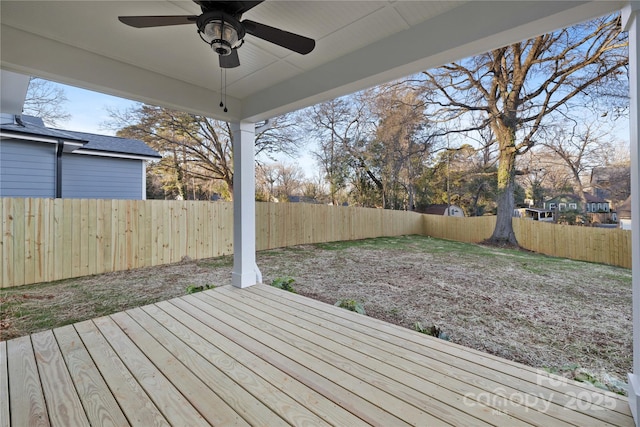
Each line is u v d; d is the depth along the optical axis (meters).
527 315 3.28
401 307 3.58
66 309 3.34
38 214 4.04
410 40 2.03
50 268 4.14
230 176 11.24
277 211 6.98
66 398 1.52
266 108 3.09
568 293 3.90
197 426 1.33
